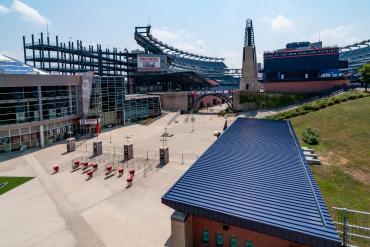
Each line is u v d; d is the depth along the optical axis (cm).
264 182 1916
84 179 3625
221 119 8788
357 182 2948
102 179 3606
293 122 6053
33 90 5531
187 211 1650
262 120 4638
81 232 2375
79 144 5728
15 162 4550
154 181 3484
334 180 3000
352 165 3391
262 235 1630
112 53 13888
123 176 3691
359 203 2484
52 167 4203
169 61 15038
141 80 14088
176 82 14238
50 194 3178
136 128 7600
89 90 6906
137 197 3027
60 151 5188
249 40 11062
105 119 7656
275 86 10869
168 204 1711
